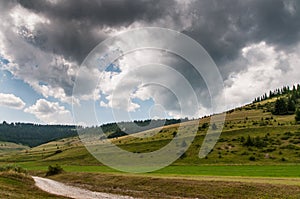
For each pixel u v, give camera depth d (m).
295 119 183.00
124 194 63.78
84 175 91.50
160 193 60.91
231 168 96.31
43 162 180.12
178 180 64.69
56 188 70.12
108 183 76.00
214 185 57.06
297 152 123.69
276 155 122.62
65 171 112.25
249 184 53.56
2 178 66.00
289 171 80.81
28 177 76.50
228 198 51.16
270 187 50.50
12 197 41.38
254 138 142.50
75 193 65.12
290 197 46.16
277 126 168.88
